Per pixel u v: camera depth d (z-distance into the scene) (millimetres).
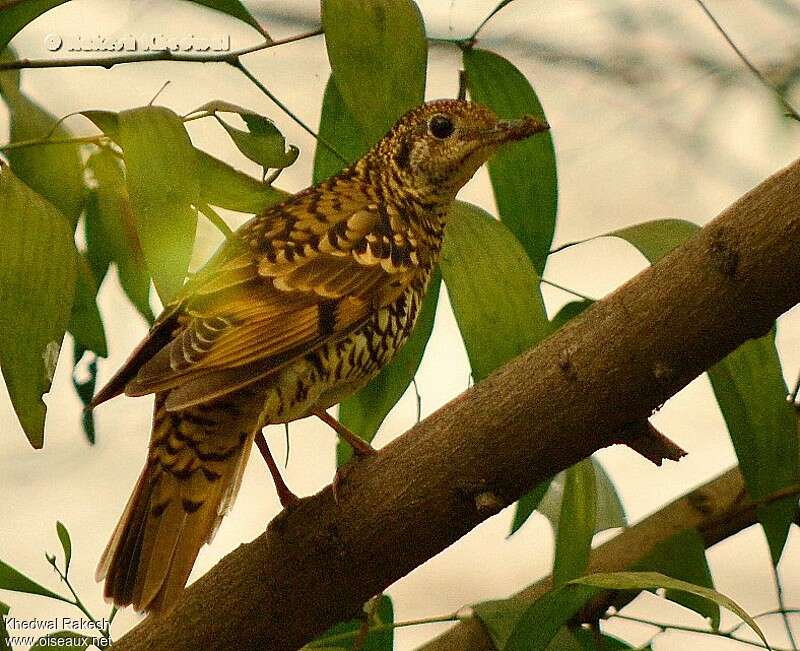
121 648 6531
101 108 10438
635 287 5902
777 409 7141
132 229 8461
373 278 7398
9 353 6180
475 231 7016
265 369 6527
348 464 6391
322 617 6426
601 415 5945
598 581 6137
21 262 6273
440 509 6156
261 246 7281
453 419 6152
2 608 7477
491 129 8109
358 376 7418
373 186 8234
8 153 8320
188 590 6531
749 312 5758
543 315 6859
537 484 6141
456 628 8039
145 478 6293
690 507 8383
